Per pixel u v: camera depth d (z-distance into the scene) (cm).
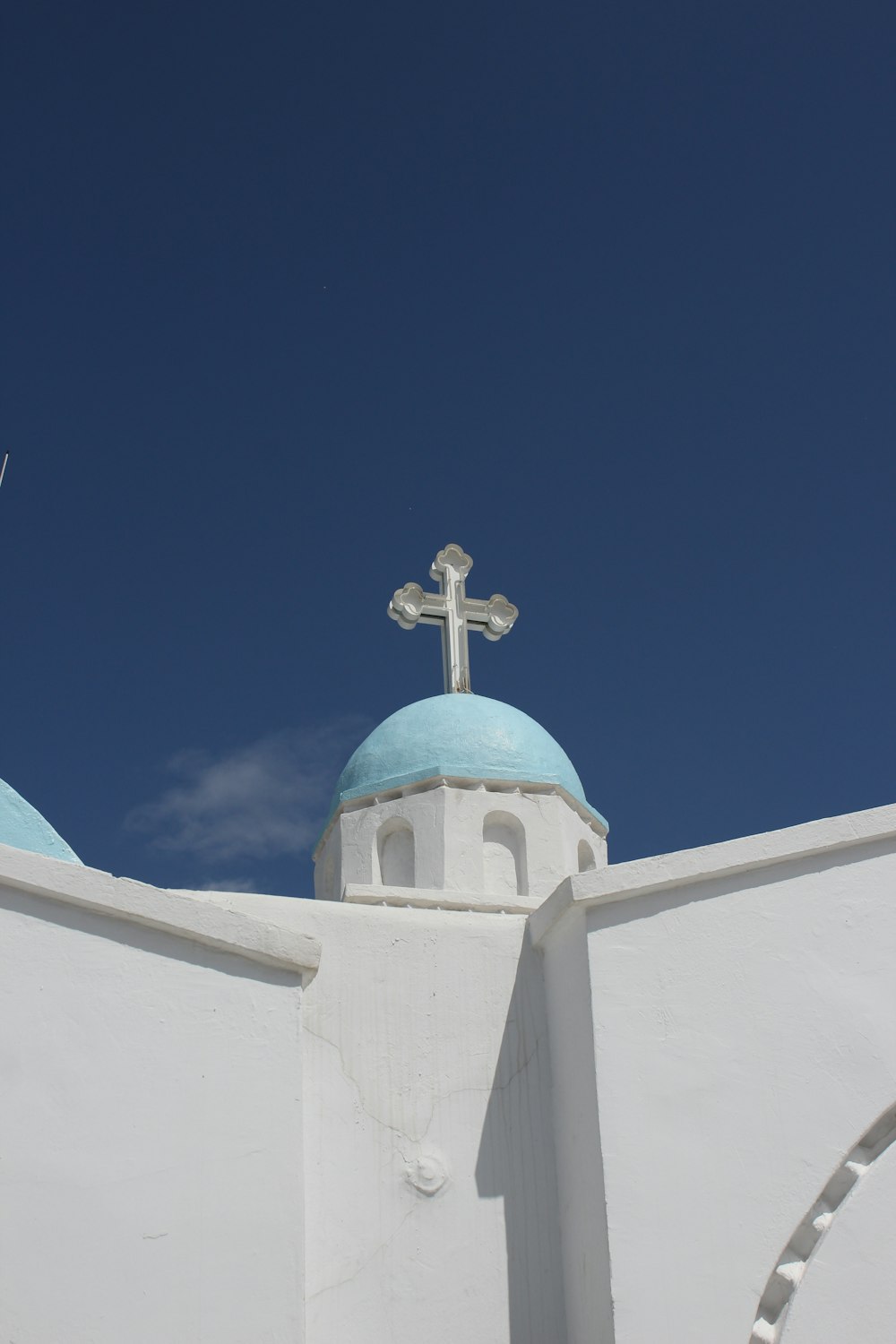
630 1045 697
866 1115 673
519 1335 714
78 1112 611
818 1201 661
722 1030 696
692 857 735
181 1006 652
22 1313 570
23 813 834
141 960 652
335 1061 757
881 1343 625
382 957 793
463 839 1188
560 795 1242
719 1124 675
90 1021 630
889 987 701
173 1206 613
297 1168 643
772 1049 690
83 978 636
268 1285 615
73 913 647
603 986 714
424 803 1208
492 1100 768
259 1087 651
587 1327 681
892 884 725
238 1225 621
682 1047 693
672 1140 672
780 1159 666
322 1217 716
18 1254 579
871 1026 692
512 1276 726
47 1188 593
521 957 811
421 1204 733
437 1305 712
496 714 1280
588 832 1283
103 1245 593
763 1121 674
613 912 734
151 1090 629
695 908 727
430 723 1266
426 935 806
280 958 680
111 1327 582
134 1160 614
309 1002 769
